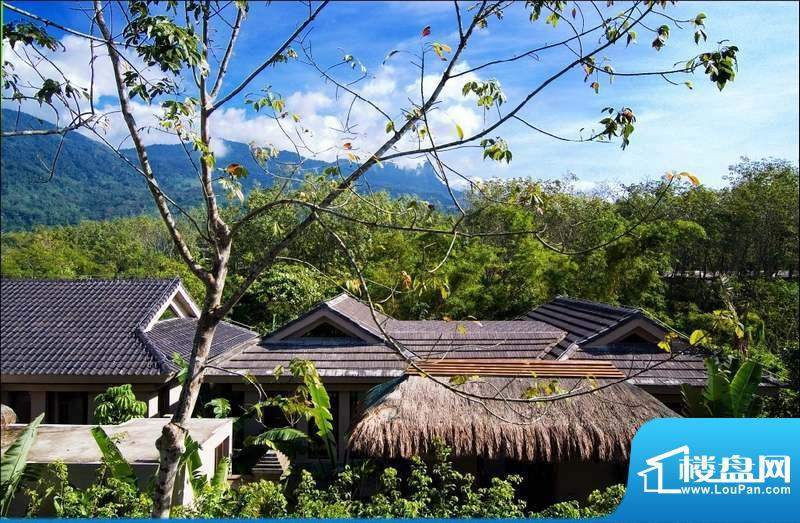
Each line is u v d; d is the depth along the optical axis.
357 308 16.91
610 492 7.56
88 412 13.52
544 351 14.63
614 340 14.50
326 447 13.21
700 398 10.93
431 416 9.87
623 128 4.76
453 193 4.71
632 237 23.64
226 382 13.76
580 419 9.73
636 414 9.86
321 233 25.92
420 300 22.48
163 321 16.98
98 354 13.62
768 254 34.66
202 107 5.55
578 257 24.38
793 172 35.88
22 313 15.41
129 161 5.21
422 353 14.15
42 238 46.31
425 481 7.63
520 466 11.23
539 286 24.20
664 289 27.20
